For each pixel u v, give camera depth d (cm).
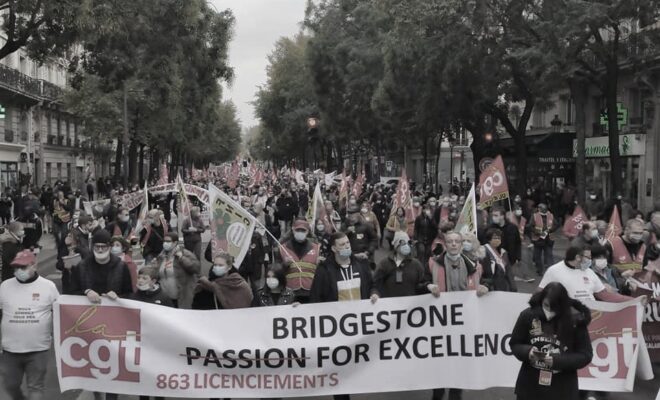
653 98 3347
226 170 9044
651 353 977
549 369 573
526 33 2547
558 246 2755
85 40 1980
